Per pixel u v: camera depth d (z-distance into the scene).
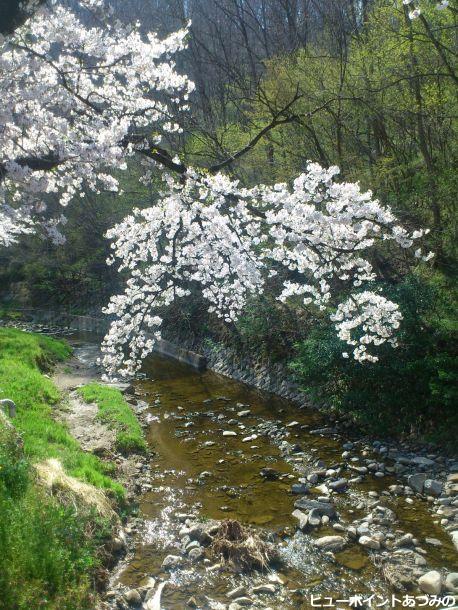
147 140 5.60
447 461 8.48
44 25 5.32
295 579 5.64
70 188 6.02
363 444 9.55
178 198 6.19
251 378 14.05
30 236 26.25
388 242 12.12
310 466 8.64
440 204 12.12
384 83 12.70
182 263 7.17
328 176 5.68
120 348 7.64
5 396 9.95
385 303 6.31
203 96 20.59
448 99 12.15
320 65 13.84
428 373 9.40
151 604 5.20
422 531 6.52
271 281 14.03
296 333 13.31
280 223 6.02
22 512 5.02
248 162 15.16
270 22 22.22
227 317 8.40
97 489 6.83
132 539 6.42
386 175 13.02
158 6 24.70
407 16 11.57
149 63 5.58
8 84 4.94
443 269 11.79
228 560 5.93
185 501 7.45
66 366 15.41
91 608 4.87
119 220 21.19
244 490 7.79
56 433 8.48
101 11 5.56
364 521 6.81
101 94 5.75
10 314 26.89
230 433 10.16
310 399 11.84
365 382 10.40
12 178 4.94
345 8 15.97
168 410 11.84
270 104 14.12
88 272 26.25
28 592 4.32
